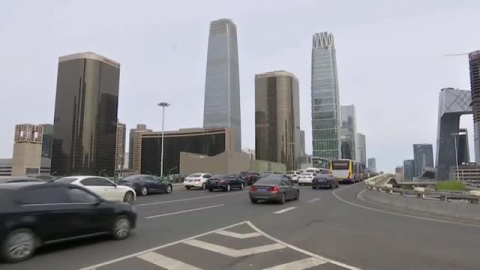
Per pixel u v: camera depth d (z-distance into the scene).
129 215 11.49
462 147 127.38
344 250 9.95
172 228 13.50
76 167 92.00
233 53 195.38
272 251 9.77
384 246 10.51
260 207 21.77
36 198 9.31
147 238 11.48
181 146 132.12
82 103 93.62
